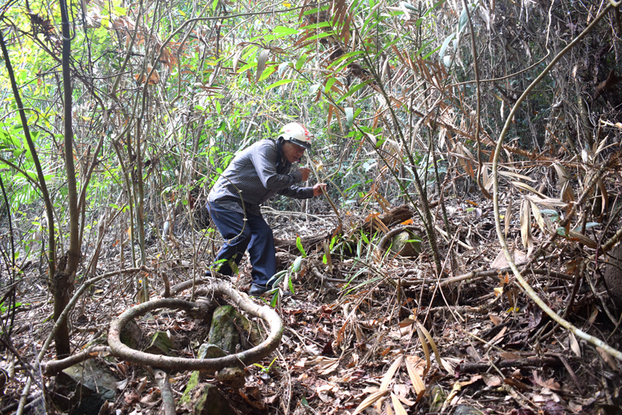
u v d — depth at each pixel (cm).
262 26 319
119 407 189
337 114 232
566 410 157
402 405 183
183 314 252
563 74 288
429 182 343
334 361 223
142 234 238
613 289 186
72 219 187
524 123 385
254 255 313
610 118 267
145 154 251
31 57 273
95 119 255
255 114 347
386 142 253
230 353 221
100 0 232
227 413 183
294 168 468
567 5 276
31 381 175
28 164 278
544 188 314
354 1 189
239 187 312
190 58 331
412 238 303
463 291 246
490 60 332
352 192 477
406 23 233
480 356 197
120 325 199
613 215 183
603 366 166
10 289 195
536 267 221
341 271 311
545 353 179
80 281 276
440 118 235
